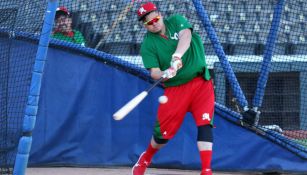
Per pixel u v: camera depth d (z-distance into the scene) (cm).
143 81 2375
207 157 1875
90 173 2252
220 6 2808
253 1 2798
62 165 2398
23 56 2323
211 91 1934
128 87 2381
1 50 2319
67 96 2384
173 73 1784
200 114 1895
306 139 2419
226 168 2323
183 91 1900
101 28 2795
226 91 2489
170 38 1906
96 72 2395
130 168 2380
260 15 2794
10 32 2323
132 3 2797
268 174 2334
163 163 2355
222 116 2325
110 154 2392
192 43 1916
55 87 2381
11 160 2230
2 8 2350
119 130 2386
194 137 2344
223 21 2806
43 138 2370
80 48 2384
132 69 2375
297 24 2831
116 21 2762
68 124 2383
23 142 1770
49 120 2377
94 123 2391
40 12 2317
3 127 2259
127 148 2384
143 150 2372
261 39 2772
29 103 1770
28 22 2333
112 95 2388
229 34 2797
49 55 2380
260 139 2305
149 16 1867
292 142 2294
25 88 2305
